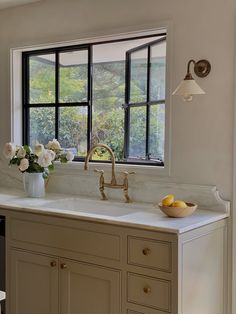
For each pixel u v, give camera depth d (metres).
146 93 2.95
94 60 3.22
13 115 3.55
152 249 2.16
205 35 2.59
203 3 2.59
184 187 2.66
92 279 2.39
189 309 2.19
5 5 3.42
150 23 2.79
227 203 2.51
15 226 2.74
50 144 3.16
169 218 2.33
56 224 2.53
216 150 2.57
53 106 3.45
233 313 2.52
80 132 3.31
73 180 3.20
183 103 2.67
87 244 2.40
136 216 2.39
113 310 2.31
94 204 2.95
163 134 2.84
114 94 3.14
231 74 2.51
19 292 2.73
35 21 3.35
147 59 2.94
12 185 3.58
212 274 2.39
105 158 3.18
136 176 2.87
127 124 3.07
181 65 2.68
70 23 3.16
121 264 2.27
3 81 3.58
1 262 2.85
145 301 2.19
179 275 2.09
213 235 2.39
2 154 3.61
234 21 2.49
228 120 2.53
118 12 2.93
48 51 3.45
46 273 2.60
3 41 3.55
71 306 2.48
